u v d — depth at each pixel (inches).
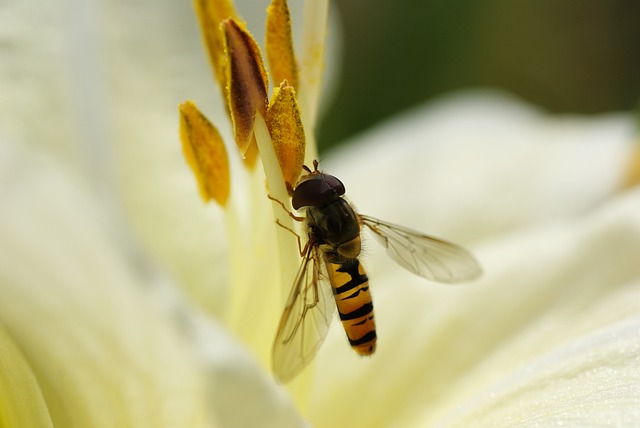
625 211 5.6
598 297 5.5
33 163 4.3
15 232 4.3
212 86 5.7
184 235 5.5
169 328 4.3
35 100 5.5
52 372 4.6
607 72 9.4
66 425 4.6
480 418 5.1
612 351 5.1
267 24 5.2
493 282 5.6
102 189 5.2
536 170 6.3
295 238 5.1
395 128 6.5
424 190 6.2
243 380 4.3
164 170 5.6
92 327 4.4
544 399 5.0
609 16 9.2
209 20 5.3
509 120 6.5
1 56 5.5
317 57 5.2
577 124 6.5
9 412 4.8
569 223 5.7
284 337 5.0
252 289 5.2
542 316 5.5
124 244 4.3
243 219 5.5
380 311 5.6
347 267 5.4
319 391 5.5
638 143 6.4
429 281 5.6
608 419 4.9
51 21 5.5
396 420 5.5
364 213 6.2
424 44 7.2
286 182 5.1
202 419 4.5
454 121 6.5
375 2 7.2
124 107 5.6
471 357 5.5
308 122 5.3
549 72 9.0
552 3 8.8
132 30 5.6
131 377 4.5
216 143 5.1
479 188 6.2
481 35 7.2
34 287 4.4
